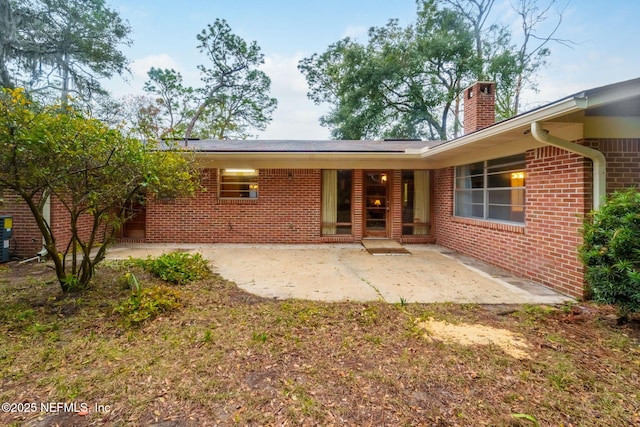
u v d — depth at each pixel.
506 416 1.94
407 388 2.23
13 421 1.89
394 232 9.03
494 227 6.16
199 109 23.50
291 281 5.09
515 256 5.56
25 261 6.27
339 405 2.06
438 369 2.47
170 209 8.91
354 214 9.02
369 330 3.21
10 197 6.46
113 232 4.52
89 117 4.21
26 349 2.75
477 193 7.01
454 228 7.89
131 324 3.26
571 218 4.34
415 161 8.88
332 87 22.98
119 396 2.13
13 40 11.59
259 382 2.31
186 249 7.99
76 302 3.82
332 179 9.15
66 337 3.00
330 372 2.43
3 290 4.31
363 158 8.62
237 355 2.69
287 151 8.00
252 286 4.79
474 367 2.50
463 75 18.81
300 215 8.98
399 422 1.90
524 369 2.46
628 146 4.14
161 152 4.40
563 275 4.48
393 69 18.73
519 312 3.72
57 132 3.29
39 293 4.19
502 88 18.34
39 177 3.42
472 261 6.68
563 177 4.48
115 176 3.87
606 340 2.97
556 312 3.71
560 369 2.46
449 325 3.33
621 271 3.11
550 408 2.02
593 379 2.33
